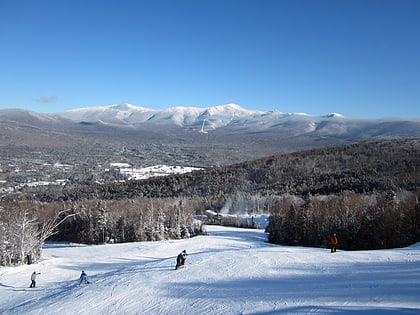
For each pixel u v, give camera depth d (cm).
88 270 4603
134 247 7119
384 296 2036
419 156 15575
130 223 9181
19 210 6650
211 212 13725
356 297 2067
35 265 5106
